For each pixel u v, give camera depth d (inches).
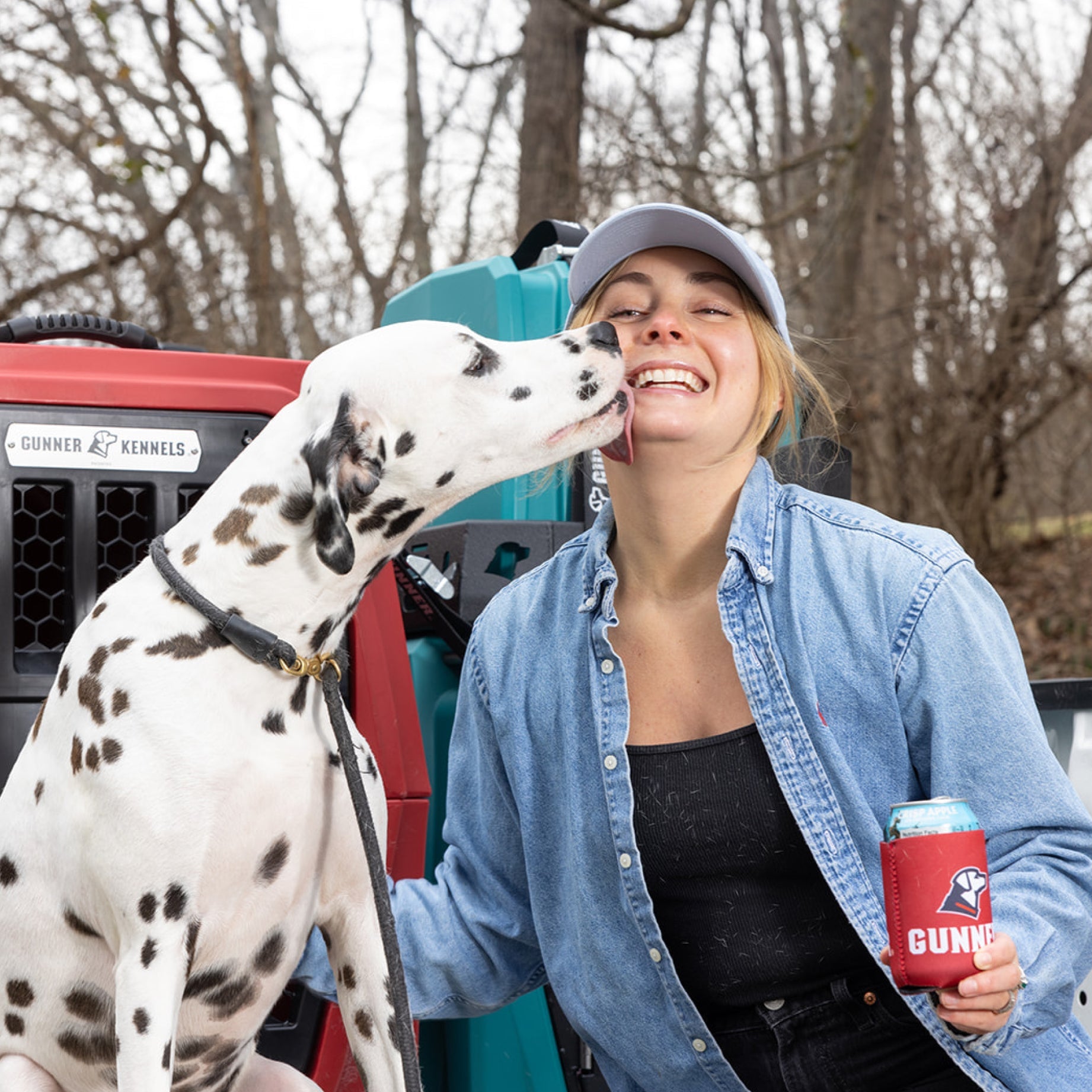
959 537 394.6
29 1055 82.2
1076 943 70.4
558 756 83.4
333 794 80.4
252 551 77.2
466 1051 114.7
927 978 64.2
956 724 73.4
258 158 373.7
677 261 83.2
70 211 409.1
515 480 126.4
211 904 76.2
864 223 389.4
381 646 95.3
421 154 495.2
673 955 79.7
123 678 75.9
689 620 80.4
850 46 364.2
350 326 451.5
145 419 91.4
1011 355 390.9
